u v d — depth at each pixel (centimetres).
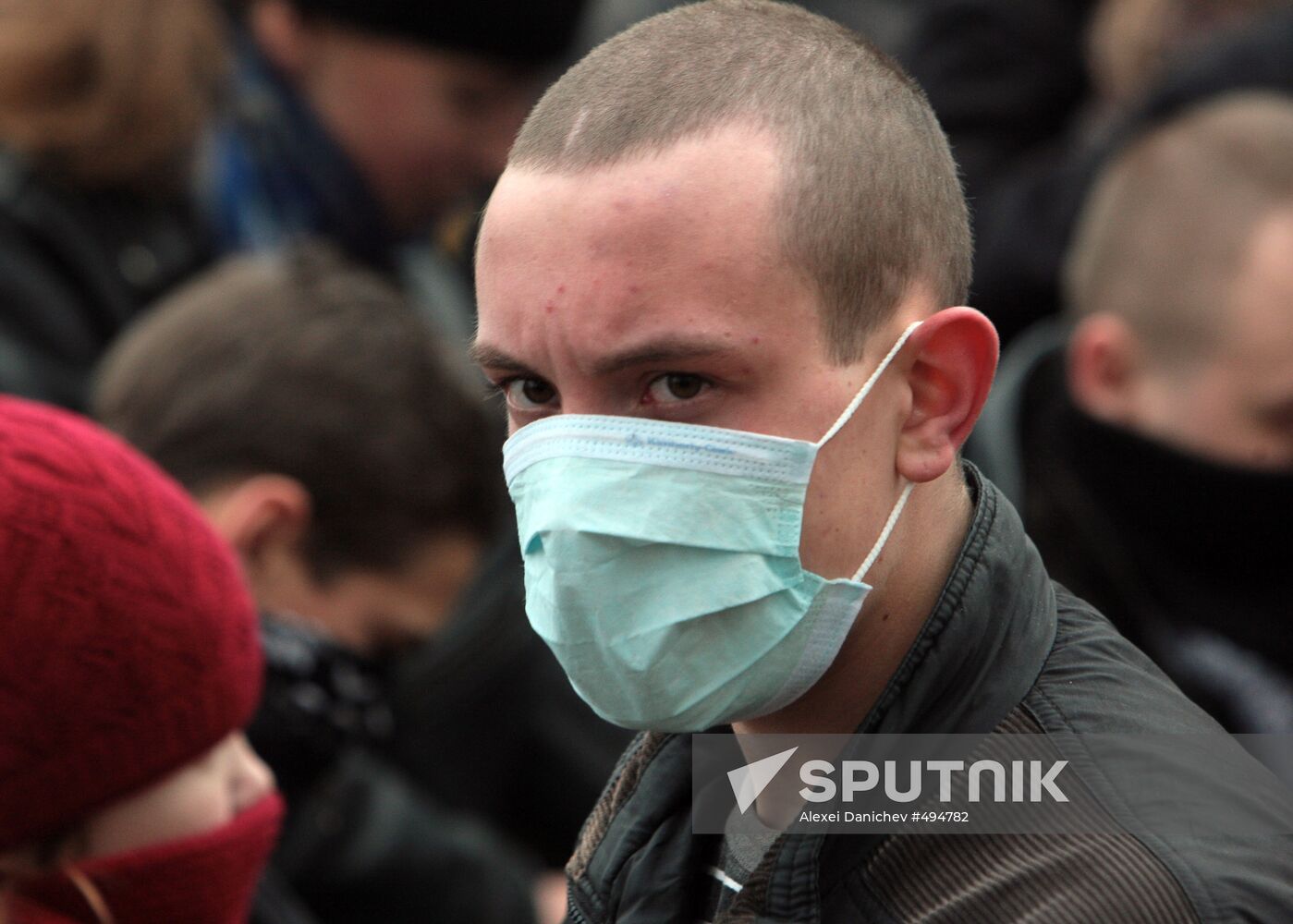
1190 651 1109
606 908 600
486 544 1124
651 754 629
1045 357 1207
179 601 673
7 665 633
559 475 561
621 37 595
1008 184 1579
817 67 577
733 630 561
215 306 1066
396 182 1498
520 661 1322
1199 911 483
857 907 525
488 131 1498
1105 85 1675
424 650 1193
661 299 533
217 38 1377
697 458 549
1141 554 1120
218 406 1023
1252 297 1095
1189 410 1105
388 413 1041
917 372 575
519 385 588
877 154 569
